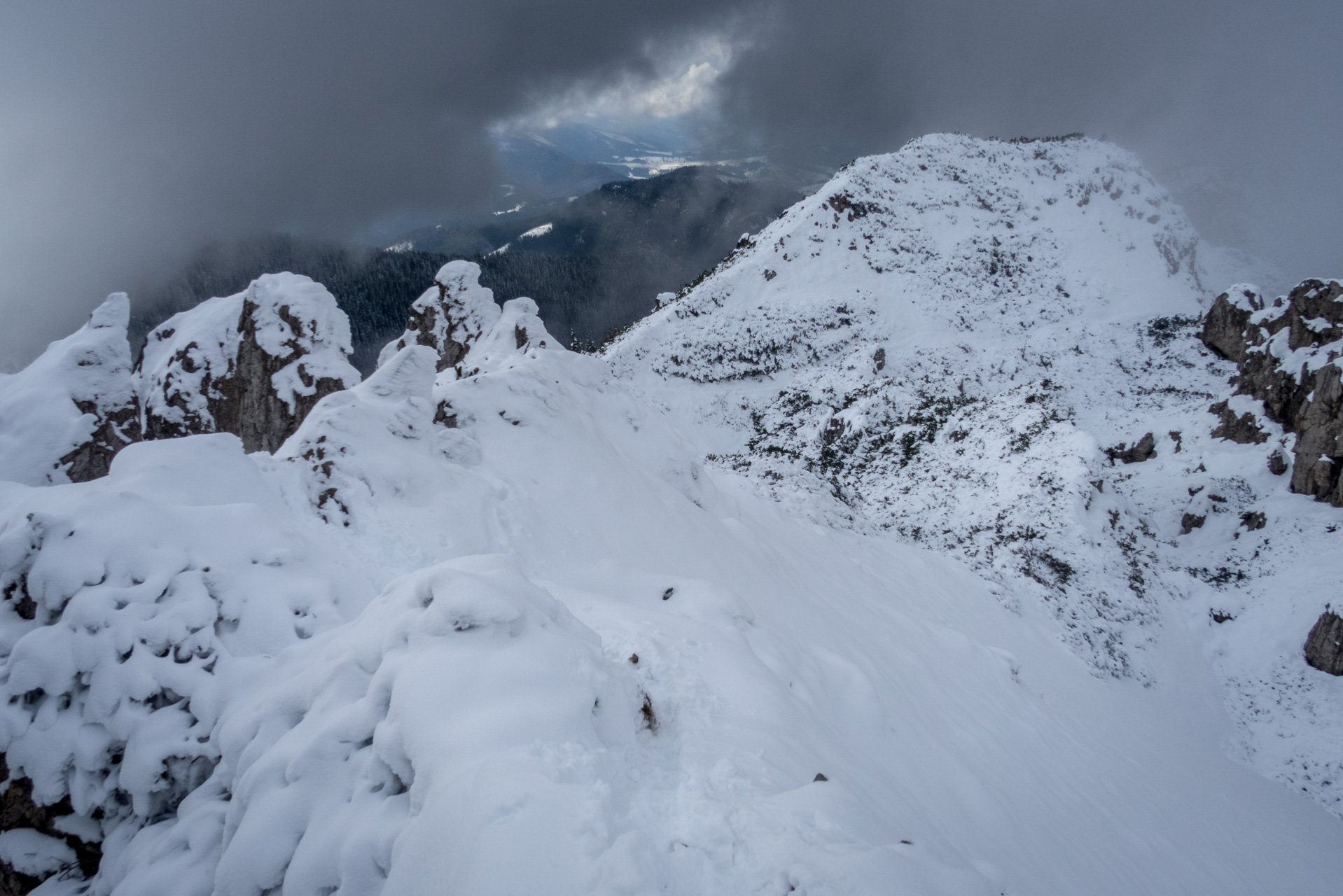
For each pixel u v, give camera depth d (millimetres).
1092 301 98312
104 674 7461
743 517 23625
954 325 90188
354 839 5156
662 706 7289
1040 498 36156
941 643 20734
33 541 8008
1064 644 27578
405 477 12453
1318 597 31797
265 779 5926
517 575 7371
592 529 14438
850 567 25156
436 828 4641
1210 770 23203
